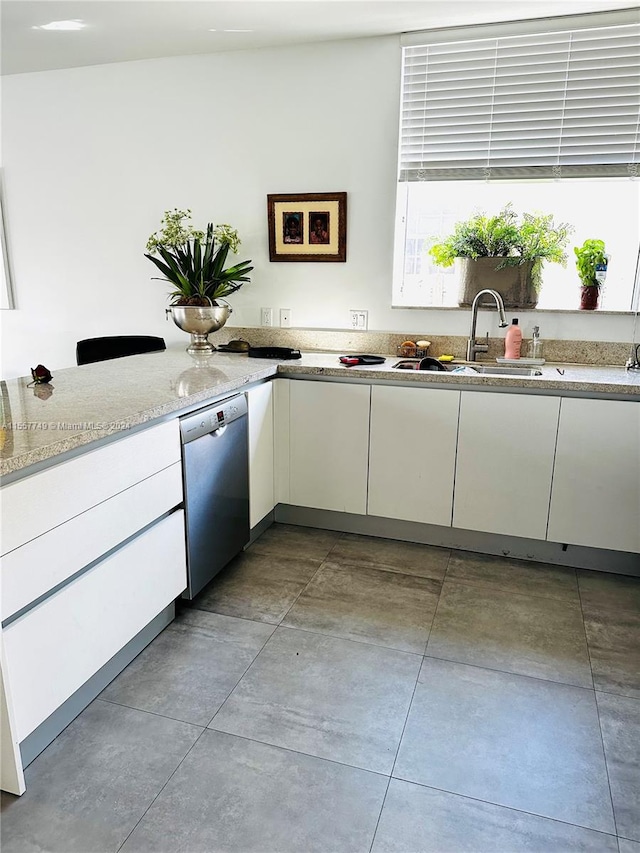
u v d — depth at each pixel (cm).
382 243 311
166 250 308
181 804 145
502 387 256
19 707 144
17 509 138
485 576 259
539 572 263
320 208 313
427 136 299
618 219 292
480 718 175
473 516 273
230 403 239
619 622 225
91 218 355
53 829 138
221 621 222
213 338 345
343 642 210
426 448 272
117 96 335
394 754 161
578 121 280
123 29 278
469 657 203
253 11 258
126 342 346
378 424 276
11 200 368
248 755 160
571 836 138
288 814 143
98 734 167
